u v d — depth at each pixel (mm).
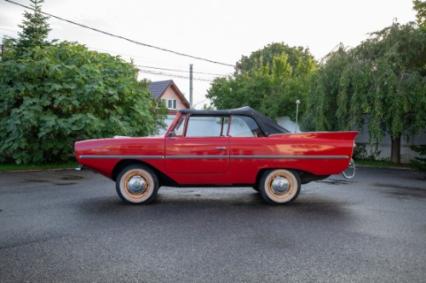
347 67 15773
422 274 3490
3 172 11547
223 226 5129
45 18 20234
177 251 4074
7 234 4684
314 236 4676
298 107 23203
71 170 12203
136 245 4273
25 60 12828
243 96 27078
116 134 13266
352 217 5742
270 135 6684
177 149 6559
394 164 16500
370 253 4055
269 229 4992
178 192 7938
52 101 12922
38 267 3602
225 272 3504
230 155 6570
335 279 3363
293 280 3336
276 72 30562
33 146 13102
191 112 6727
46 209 6168
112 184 9086
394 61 15359
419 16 19406
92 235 4656
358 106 15445
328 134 6695
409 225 5273
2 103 12914
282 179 6676
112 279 3340
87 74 13188
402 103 14344
